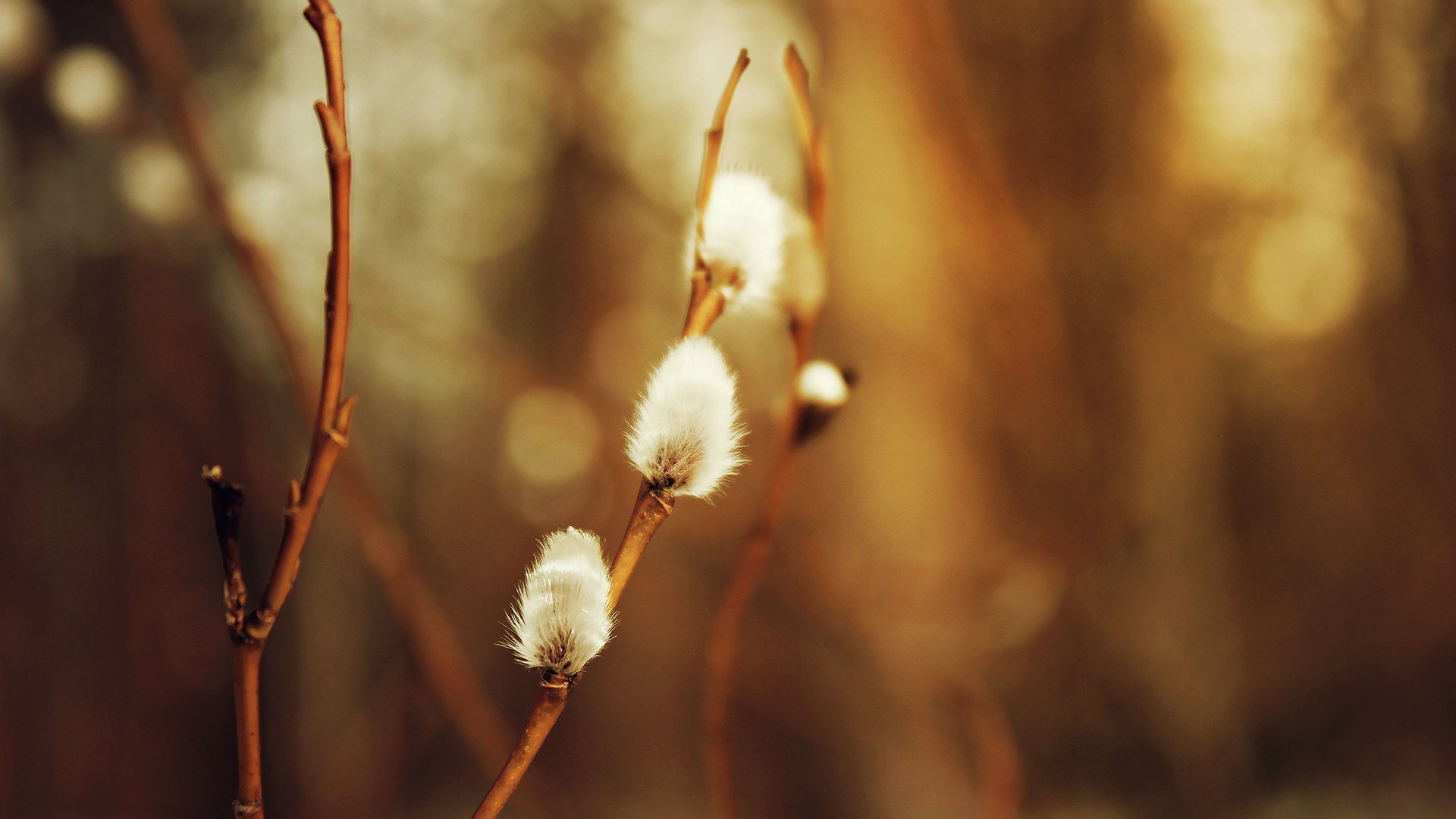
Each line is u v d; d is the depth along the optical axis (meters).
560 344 2.42
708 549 2.02
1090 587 2.15
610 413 1.82
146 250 1.73
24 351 1.83
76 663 1.81
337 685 1.93
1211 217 2.14
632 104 2.36
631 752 2.51
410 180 2.34
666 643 2.37
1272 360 2.40
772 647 1.98
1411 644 2.54
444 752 2.10
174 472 1.86
